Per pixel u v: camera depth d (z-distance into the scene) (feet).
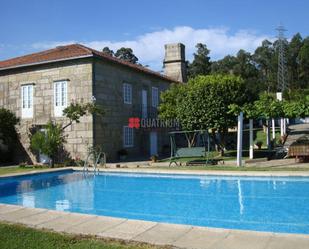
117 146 86.17
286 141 105.19
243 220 31.73
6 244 21.09
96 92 79.36
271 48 396.98
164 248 19.67
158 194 45.47
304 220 31.12
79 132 79.25
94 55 77.77
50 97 83.82
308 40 369.50
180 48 133.28
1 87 91.50
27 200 43.62
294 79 364.99
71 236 22.22
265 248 19.22
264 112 68.49
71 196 45.78
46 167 70.79
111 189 49.88
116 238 21.68
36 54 97.30
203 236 21.63
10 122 85.71
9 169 68.69
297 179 47.39
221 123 75.97
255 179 49.11
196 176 53.11
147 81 102.42
